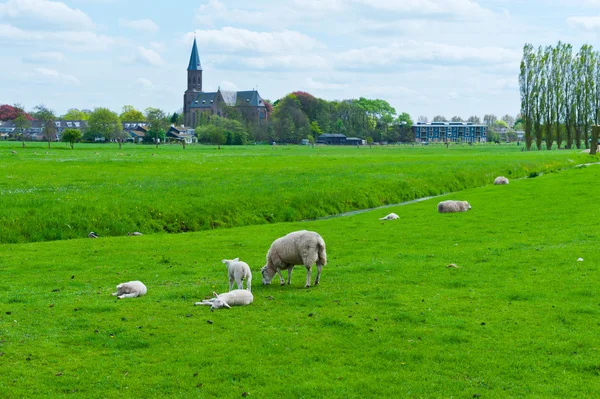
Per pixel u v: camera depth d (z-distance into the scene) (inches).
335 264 926.4
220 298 671.1
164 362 520.1
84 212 1424.7
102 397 458.0
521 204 1624.0
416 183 2322.8
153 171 2559.1
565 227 1184.8
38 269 919.0
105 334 583.8
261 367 509.0
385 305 677.9
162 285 804.6
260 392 465.1
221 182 2080.5
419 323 613.3
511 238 1101.1
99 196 1625.2
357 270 861.8
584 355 521.0
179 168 2770.7
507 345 547.8
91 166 2780.5
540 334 571.8
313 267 908.6
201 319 629.9
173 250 1086.4
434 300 692.1
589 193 1755.7
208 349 546.9
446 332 580.7
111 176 2255.2
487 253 953.5
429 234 1194.0
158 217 1501.0
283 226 1423.5
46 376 489.7
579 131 5900.6
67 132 5290.4
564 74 5782.5
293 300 697.6
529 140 5890.8
